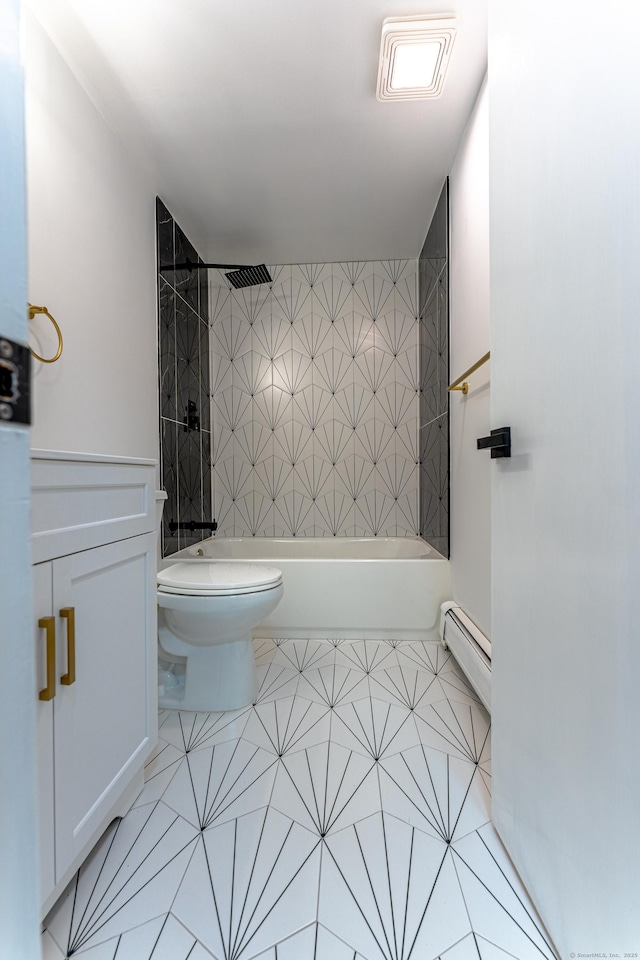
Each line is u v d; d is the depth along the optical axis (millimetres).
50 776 739
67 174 1426
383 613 2121
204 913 798
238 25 1275
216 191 2068
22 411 383
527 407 829
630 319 548
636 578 540
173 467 2273
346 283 2852
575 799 668
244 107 1578
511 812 899
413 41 1309
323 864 902
